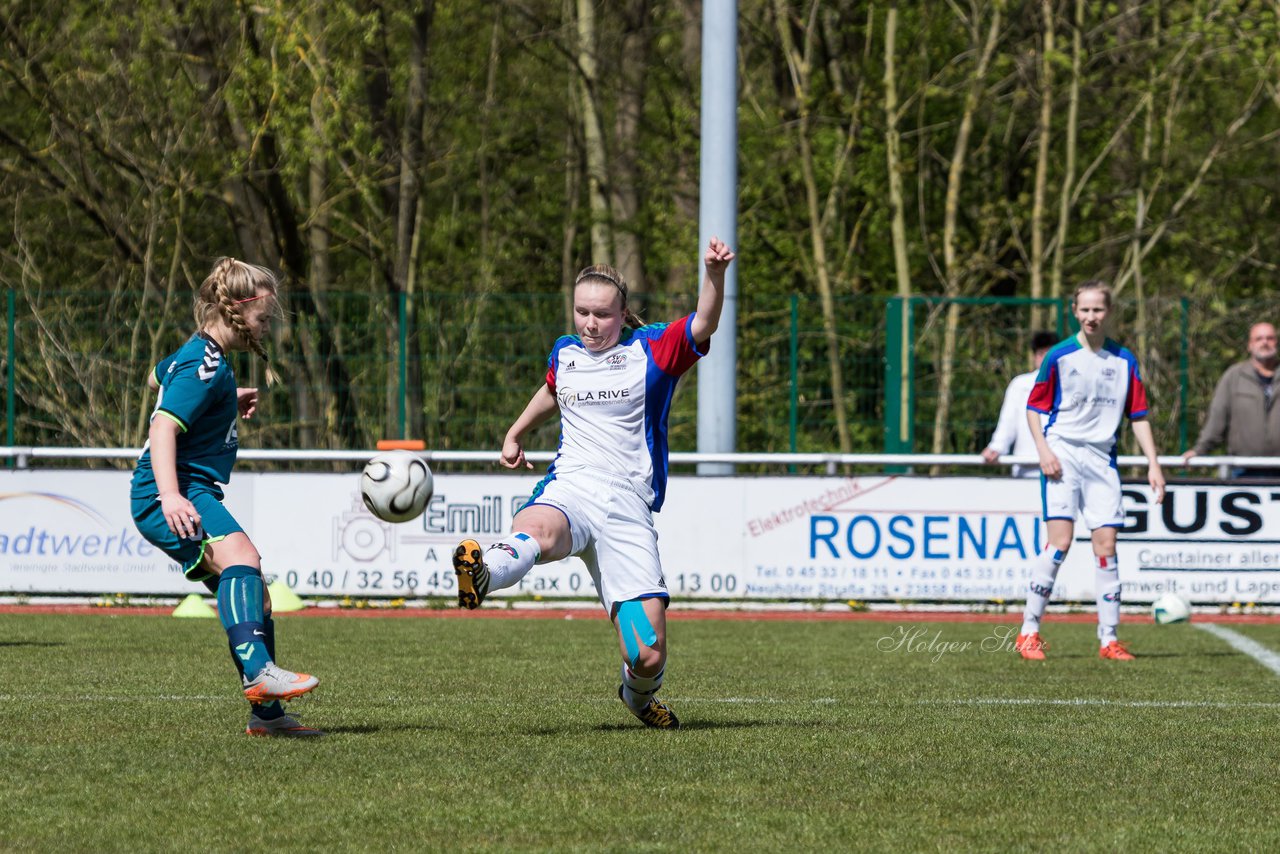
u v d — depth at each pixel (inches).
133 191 2878.9
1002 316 2036.2
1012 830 537.6
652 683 733.9
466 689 925.8
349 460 1581.0
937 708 855.7
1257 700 902.4
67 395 2005.4
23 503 1579.7
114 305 2014.0
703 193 1760.6
